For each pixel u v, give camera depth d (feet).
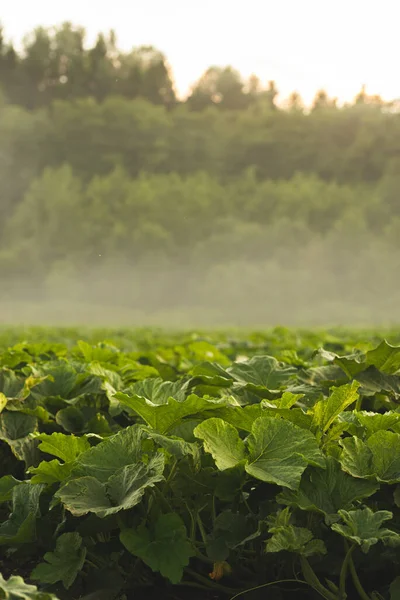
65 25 556.92
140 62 565.53
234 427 9.86
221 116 495.41
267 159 488.02
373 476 8.89
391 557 9.13
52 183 432.25
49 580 8.60
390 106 493.77
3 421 12.77
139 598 10.03
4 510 11.94
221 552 9.02
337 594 8.68
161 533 8.51
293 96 566.77
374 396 13.29
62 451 10.14
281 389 13.02
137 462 9.14
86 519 8.77
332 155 483.10
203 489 9.48
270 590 9.45
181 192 444.14
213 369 13.53
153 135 477.77
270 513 9.22
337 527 8.07
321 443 9.89
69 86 549.13
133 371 17.26
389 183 445.78
